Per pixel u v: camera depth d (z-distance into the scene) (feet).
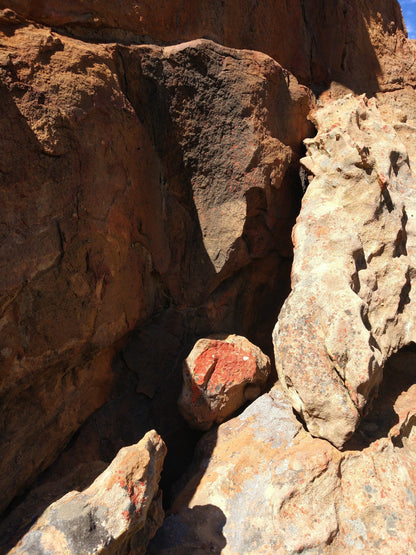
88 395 9.26
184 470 10.36
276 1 12.31
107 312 8.96
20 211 7.13
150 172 9.95
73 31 8.70
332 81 14.12
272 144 11.03
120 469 6.80
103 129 8.46
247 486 8.54
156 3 9.65
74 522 6.33
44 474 8.60
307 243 10.21
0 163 6.84
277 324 9.31
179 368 10.68
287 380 9.07
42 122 7.34
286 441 9.04
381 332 9.71
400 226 10.25
